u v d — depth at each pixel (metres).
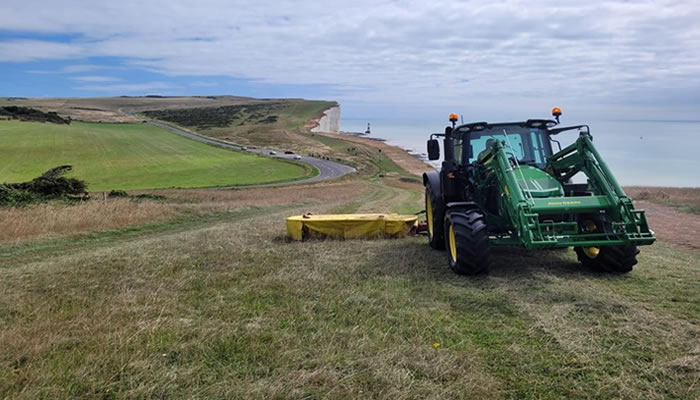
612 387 2.88
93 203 15.03
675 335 3.61
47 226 10.93
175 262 6.62
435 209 7.26
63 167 22.91
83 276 5.90
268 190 38.50
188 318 4.14
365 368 3.14
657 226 11.52
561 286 5.02
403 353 3.33
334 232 8.80
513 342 3.58
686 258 6.96
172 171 58.75
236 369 3.14
